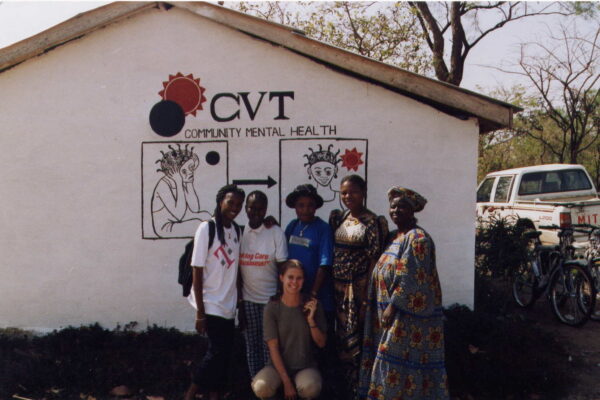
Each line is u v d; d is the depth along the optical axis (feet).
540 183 33.76
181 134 17.94
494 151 71.77
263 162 17.94
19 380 14.60
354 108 17.67
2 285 18.24
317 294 12.83
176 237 18.04
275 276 13.34
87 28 17.35
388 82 17.16
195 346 16.93
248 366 14.55
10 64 17.49
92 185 17.99
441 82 16.87
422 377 11.44
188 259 13.16
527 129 64.28
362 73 17.21
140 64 17.79
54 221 18.07
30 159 17.97
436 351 11.59
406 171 17.70
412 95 17.53
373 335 12.25
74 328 17.88
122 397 13.92
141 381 14.64
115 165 17.97
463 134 17.52
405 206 11.66
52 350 16.61
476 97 16.88
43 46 17.35
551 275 20.72
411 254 11.28
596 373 15.67
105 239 18.08
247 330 13.39
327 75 17.66
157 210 18.02
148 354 16.22
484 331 16.98
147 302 18.15
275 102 17.80
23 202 18.06
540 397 14.12
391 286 11.53
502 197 34.55
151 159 17.97
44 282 18.19
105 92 17.85
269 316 12.34
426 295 11.34
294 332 12.32
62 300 18.19
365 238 12.45
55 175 17.99
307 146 17.83
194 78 17.84
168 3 17.53
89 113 17.89
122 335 17.71
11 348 17.04
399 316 11.41
